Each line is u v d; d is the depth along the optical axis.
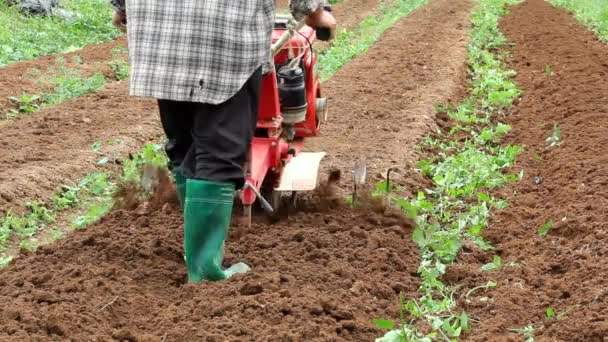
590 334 4.88
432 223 6.08
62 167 7.04
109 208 6.20
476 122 8.66
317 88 6.36
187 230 5.16
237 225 5.85
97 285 5.13
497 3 21.00
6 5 15.82
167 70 4.98
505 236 5.96
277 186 5.90
